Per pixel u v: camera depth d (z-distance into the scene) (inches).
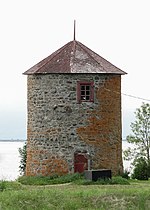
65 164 1715.1
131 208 1137.4
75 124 1720.0
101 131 1736.0
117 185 1462.8
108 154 1743.4
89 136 1722.4
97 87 1733.5
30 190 1258.0
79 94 1722.4
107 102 1747.0
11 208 1111.6
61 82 1724.9
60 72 1718.8
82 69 1727.4
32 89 1771.7
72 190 1266.0
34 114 1764.3
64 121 1721.2
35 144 1758.1
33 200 1163.9
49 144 1732.3
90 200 1170.6
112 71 1752.0
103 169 1647.4
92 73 1726.1
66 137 1718.8
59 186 1455.5
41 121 1747.0
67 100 1722.4
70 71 1716.3
